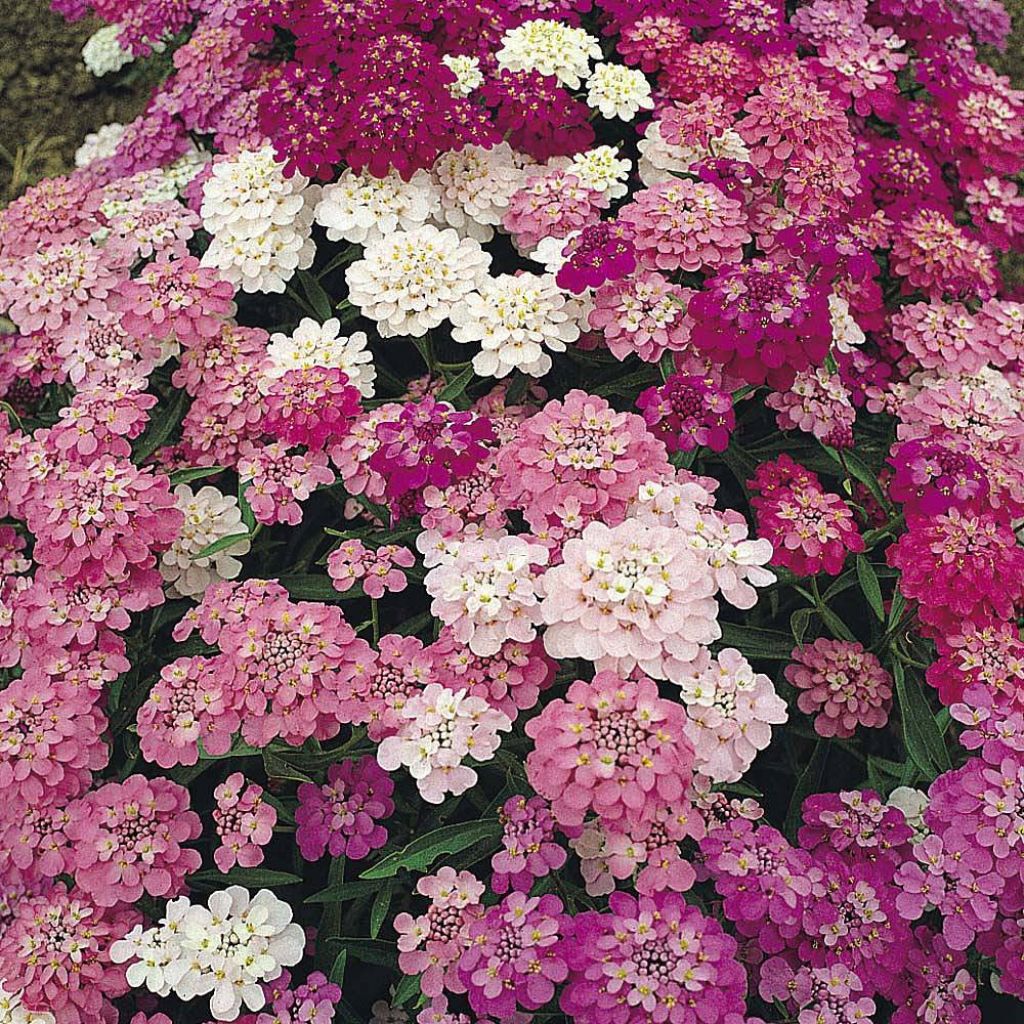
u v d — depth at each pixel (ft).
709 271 1.47
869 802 1.25
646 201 1.46
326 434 1.38
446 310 1.44
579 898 1.24
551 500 1.25
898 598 1.34
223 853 1.23
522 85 1.56
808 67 1.68
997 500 1.36
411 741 1.17
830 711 1.34
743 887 1.15
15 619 1.33
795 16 1.76
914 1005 1.19
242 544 1.42
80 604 1.32
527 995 1.08
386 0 1.59
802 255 1.43
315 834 1.27
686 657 1.14
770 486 1.35
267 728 1.21
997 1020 1.38
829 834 1.25
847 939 1.17
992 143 1.74
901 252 1.62
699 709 1.16
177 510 1.35
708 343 1.34
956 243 1.61
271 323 1.70
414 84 1.50
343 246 1.63
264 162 1.52
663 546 1.17
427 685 1.20
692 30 1.71
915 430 1.47
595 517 1.26
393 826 1.36
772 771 1.51
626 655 1.13
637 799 1.07
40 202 1.66
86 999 1.17
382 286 1.43
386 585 1.30
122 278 1.58
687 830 1.13
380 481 1.35
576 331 1.43
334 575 1.30
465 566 1.20
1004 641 1.26
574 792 1.08
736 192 1.52
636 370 1.54
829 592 1.39
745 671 1.18
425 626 1.42
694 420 1.34
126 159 1.80
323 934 1.32
